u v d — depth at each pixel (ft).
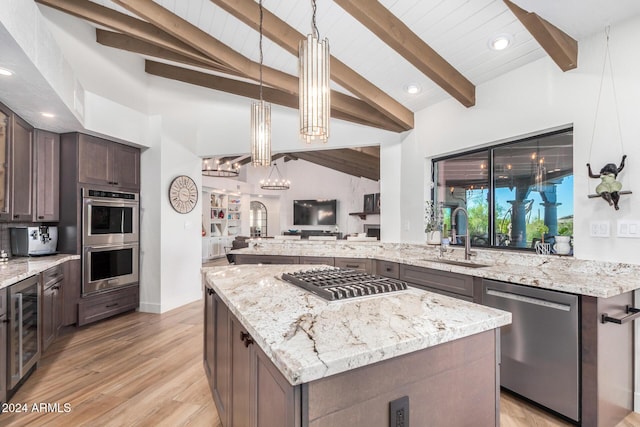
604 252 7.37
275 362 3.04
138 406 7.31
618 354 6.56
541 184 9.21
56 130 11.64
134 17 10.29
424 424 3.55
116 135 12.78
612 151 7.25
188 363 9.43
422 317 4.07
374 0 7.79
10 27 6.03
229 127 15.53
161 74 14.24
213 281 6.31
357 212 37.78
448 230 12.09
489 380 4.13
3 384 7.04
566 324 6.44
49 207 11.66
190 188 15.56
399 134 13.65
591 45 7.59
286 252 13.69
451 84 9.77
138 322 12.92
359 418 3.12
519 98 9.18
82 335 11.55
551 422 6.61
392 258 11.16
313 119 5.10
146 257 14.32
